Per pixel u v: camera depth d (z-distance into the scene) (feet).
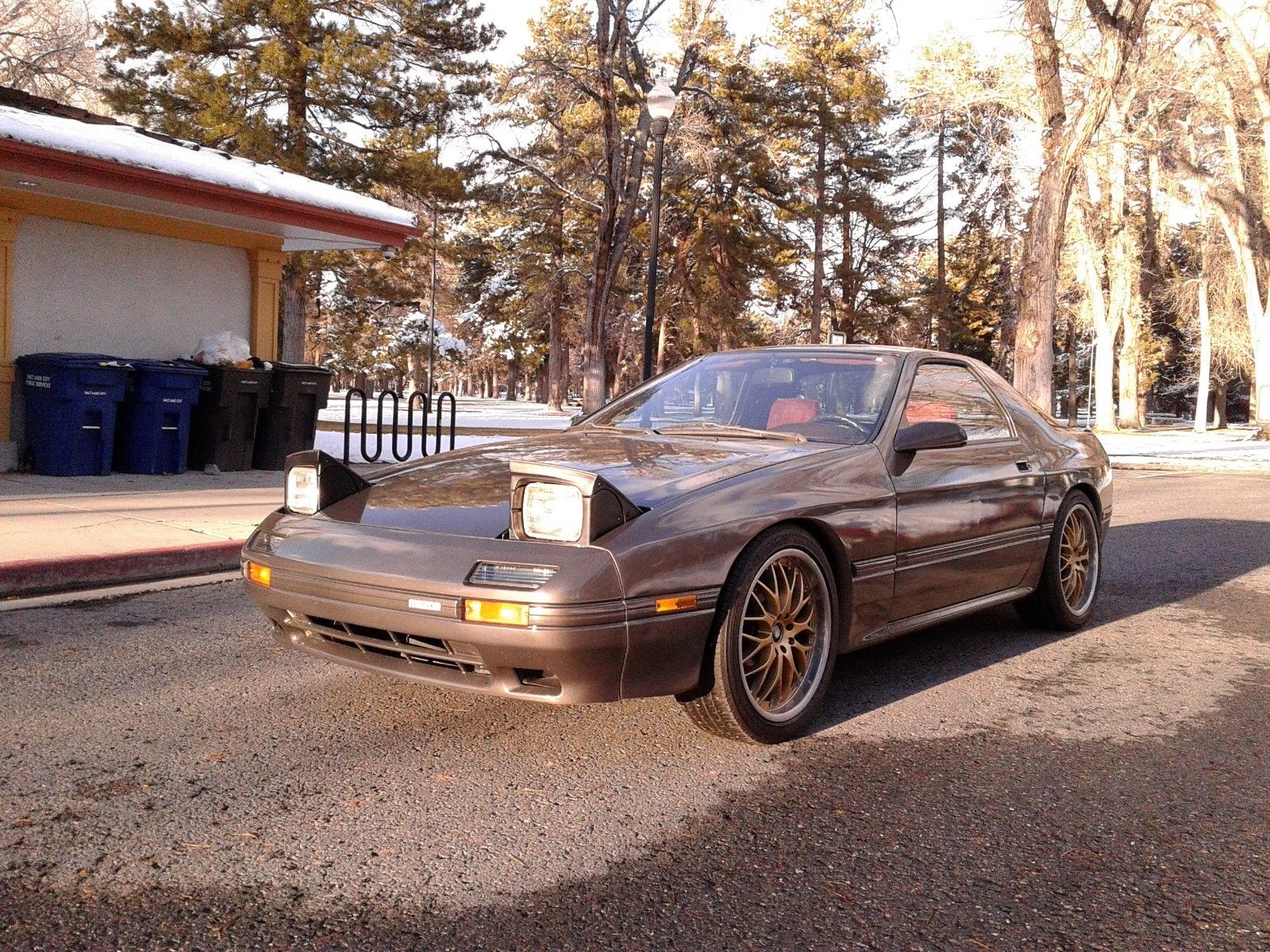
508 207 134.72
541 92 91.97
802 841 9.53
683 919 8.07
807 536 12.01
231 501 28.43
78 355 32.07
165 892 8.30
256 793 10.37
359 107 86.53
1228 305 134.72
